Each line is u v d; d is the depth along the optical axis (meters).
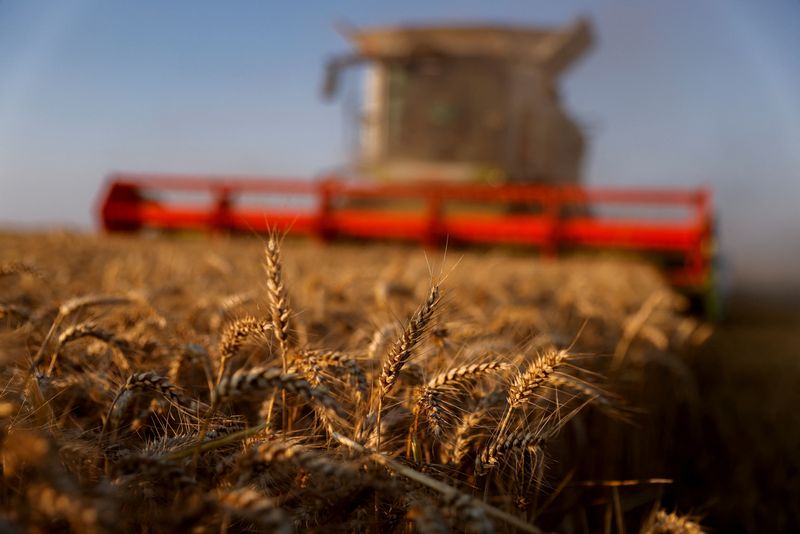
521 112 11.49
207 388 1.75
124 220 11.84
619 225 9.71
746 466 3.35
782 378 4.44
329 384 1.55
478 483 1.60
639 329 3.17
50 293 2.80
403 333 1.32
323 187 11.27
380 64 11.51
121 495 1.04
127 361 1.69
